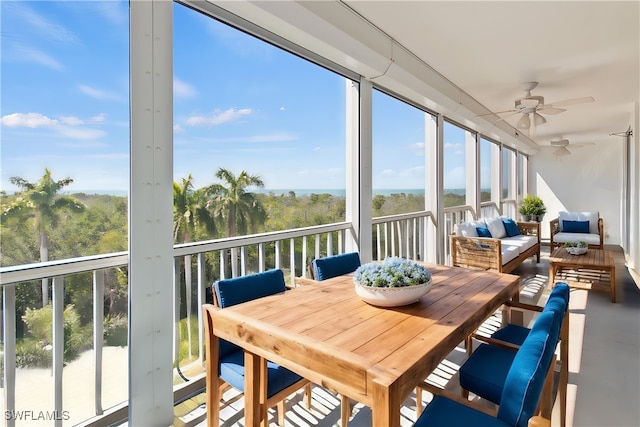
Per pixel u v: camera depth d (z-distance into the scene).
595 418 2.05
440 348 1.32
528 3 2.67
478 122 5.63
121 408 2.00
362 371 1.15
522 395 1.07
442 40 3.34
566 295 1.69
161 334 1.95
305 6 2.50
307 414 2.10
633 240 5.88
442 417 1.33
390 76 3.38
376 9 2.81
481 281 2.14
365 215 3.56
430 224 5.12
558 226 7.19
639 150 5.43
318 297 1.86
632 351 2.89
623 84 4.61
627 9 2.74
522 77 4.35
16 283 1.64
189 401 2.25
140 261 1.85
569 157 9.62
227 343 1.88
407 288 1.64
